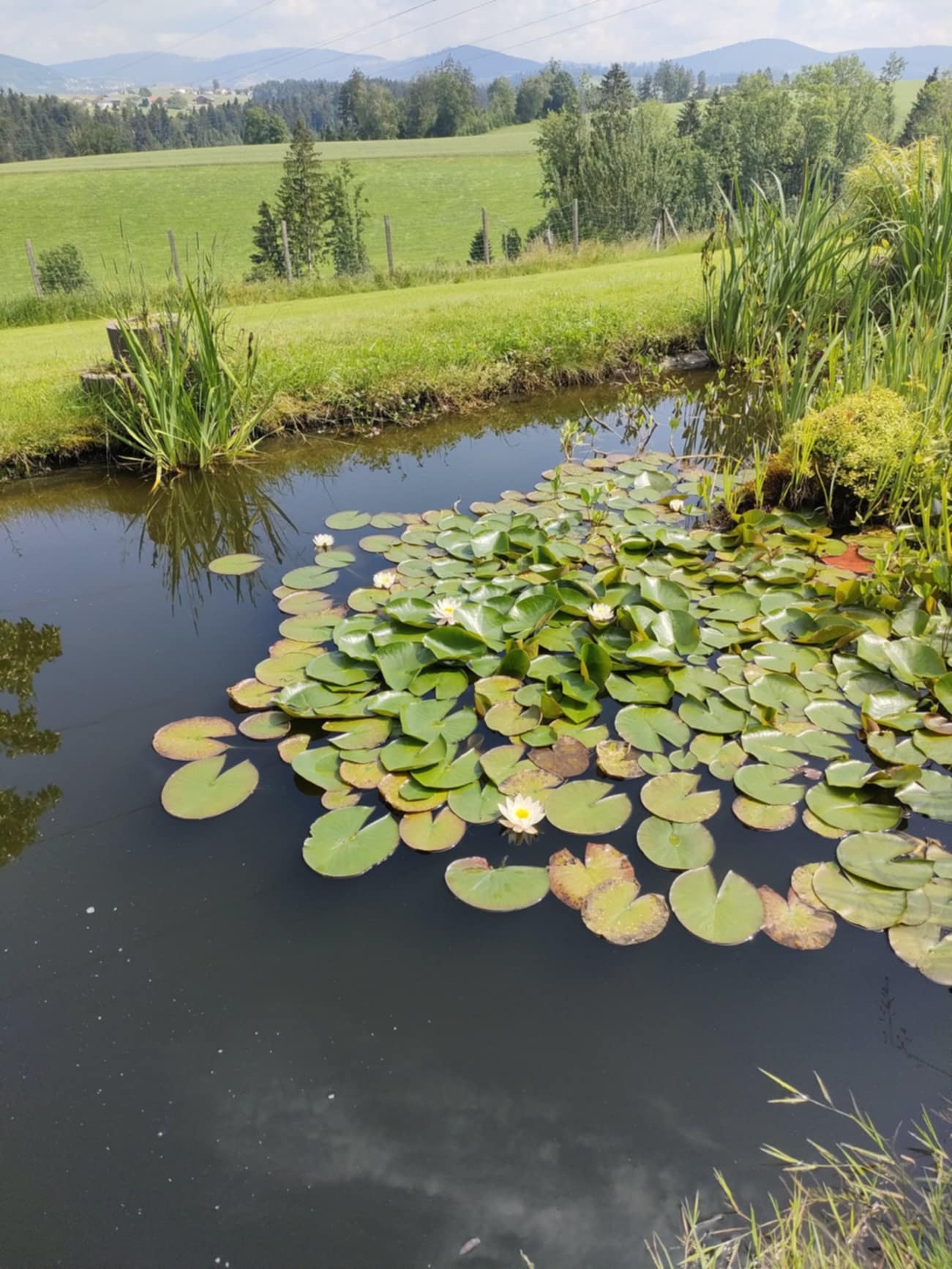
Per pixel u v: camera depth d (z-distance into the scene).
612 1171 1.12
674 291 6.92
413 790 1.83
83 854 1.73
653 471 3.85
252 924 1.54
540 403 5.22
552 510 3.45
